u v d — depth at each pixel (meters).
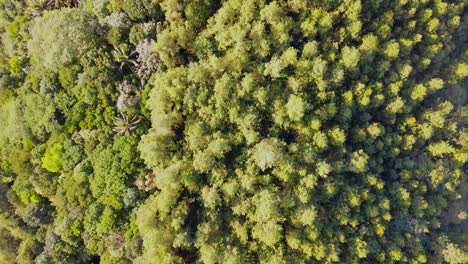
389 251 28.47
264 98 26.22
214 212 25.53
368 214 28.30
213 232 25.52
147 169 26.59
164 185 25.00
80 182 26.97
